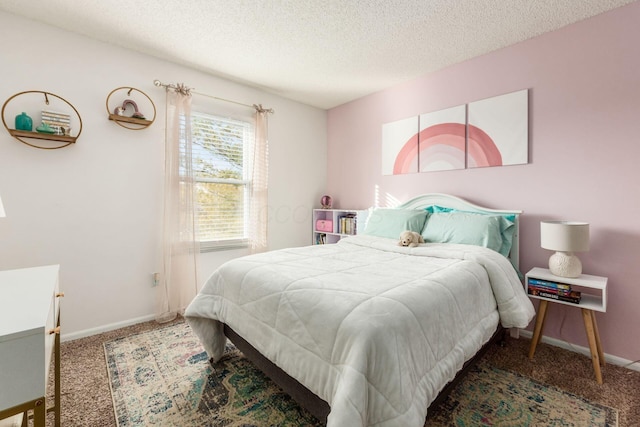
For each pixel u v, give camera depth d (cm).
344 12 195
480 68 252
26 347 76
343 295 118
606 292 183
